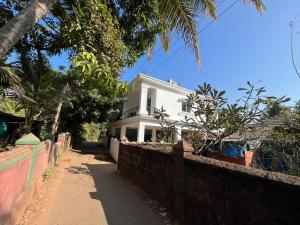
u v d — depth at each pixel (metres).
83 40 5.17
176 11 6.03
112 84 4.79
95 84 5.19
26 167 3.88
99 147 22.88
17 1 6.14
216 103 5.54
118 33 5.73
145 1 6.49
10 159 2.73
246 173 2.87
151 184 5.74
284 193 2.42
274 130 5.54
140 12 6.60
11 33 3.61
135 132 22.89
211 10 6.30
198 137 5.94
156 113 7.31
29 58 7.61
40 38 7.34
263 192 2.65
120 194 5.95
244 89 5.12
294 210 2.30
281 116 5.42
